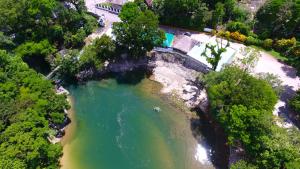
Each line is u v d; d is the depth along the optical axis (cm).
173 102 10700
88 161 9194
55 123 9425
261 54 11544
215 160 9144
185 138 9744
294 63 11219
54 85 10994
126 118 10338
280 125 9356
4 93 8894
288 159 7675
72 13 11894
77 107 10631
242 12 12456
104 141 9706
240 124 8294
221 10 11956
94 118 10325
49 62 11012
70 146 9519
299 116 9575
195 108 10462
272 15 11738
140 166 9112
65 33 11831
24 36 11244
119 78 11494
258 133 8162
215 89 9075
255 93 8762
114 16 13112
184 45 11575
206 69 11062
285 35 11844
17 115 8406
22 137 7844
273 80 9869
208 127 9962
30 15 10850
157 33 11050
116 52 11588
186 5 11744
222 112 8744
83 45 12044
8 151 7581
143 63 11781
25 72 9681
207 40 11925
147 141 9725
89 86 11275
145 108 10600
